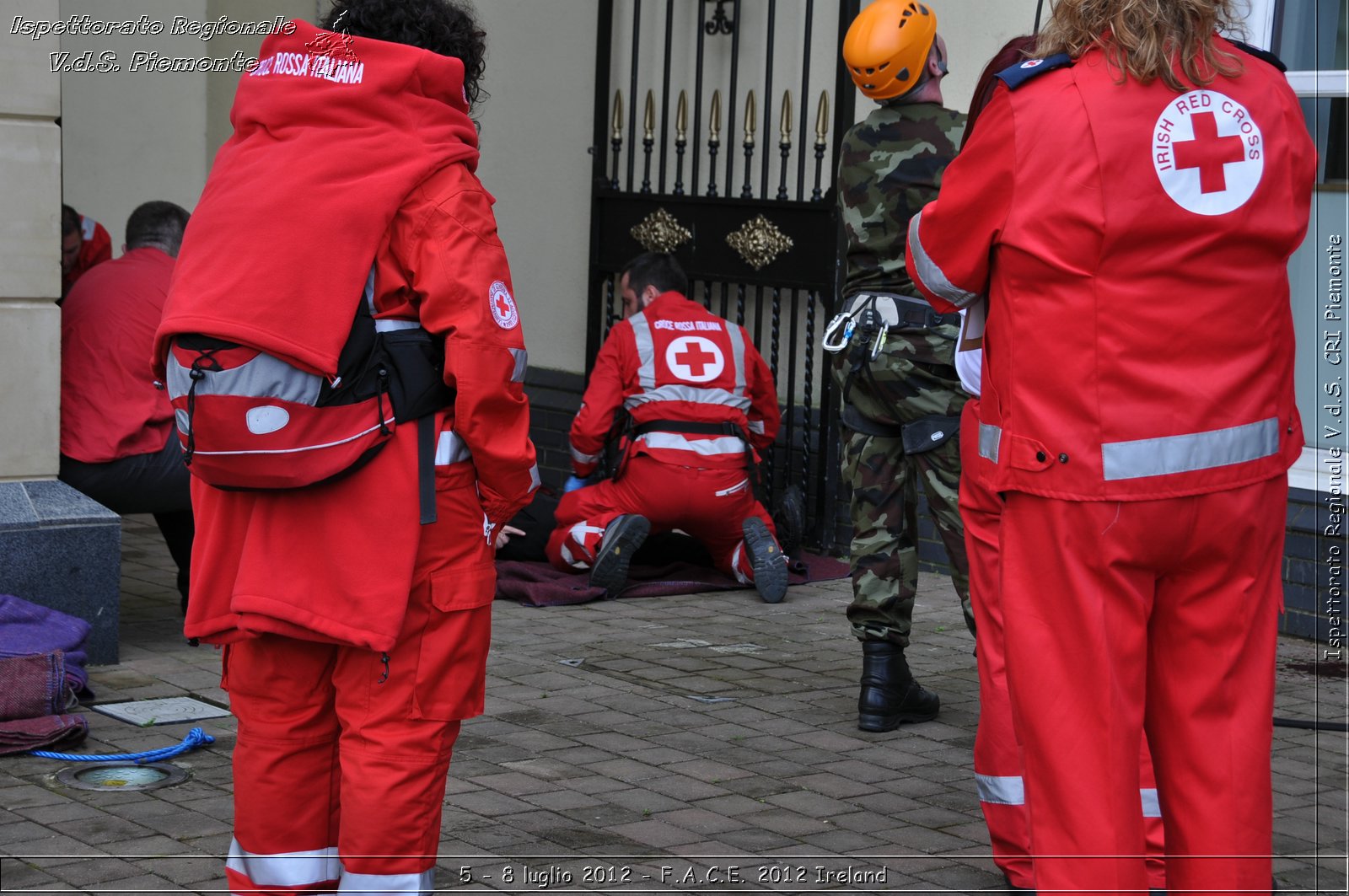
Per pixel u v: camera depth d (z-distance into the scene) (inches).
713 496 249.4
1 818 139.9
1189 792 99.2
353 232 99.2
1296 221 97.4
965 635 227.8
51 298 197.3
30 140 194.1
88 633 185.5
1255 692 99.3
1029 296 96.8
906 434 170.7
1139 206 92.8
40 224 195.3
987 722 125.3
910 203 169.9
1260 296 96.5
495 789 152.4
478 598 104.9
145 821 140.1
